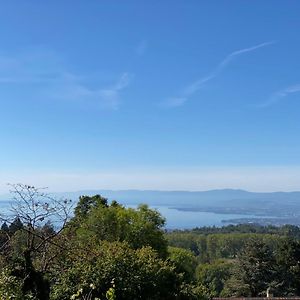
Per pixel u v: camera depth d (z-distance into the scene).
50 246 10.38
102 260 15.13
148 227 30.80
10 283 9.00
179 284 19.62
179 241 92.88
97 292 14.34
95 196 36.75
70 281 13.56
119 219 30.08
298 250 47.91
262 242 48.78
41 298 9.59
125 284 15.43
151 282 17.11
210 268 62.72
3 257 9.53
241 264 48.38
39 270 9.84
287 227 120.12
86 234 21.53
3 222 9.07
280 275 47.16
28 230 9.30
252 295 47.38
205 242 91.75
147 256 19.91
